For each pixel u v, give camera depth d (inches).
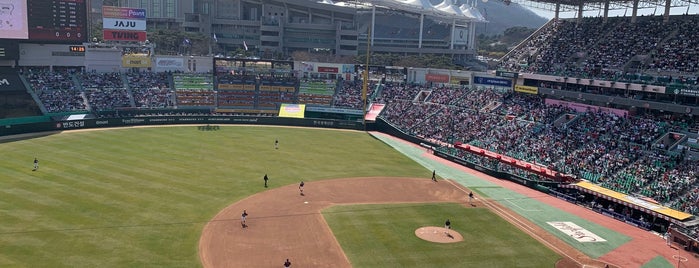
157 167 2635.3
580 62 3809.1
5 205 1929.1
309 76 5083.7
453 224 1987.0
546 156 3016.7
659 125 3024.1
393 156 3270.2
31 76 4106.8
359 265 1574.8
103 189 2206.0
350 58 7140.8
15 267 1435.8
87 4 4439.0
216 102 4554.6
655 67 3339.1
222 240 1728.6
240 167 2746.1
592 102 3563.0
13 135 3287.4
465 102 4237.2
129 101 4220.0
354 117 4515.3
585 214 2224.4
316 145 3501.5
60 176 2364.7
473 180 2719.0
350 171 2790.4
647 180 2471.7
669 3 3624.5
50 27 4062.5
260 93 4771.2
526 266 1627.7
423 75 4899.1
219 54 7273.6
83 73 4372.5
